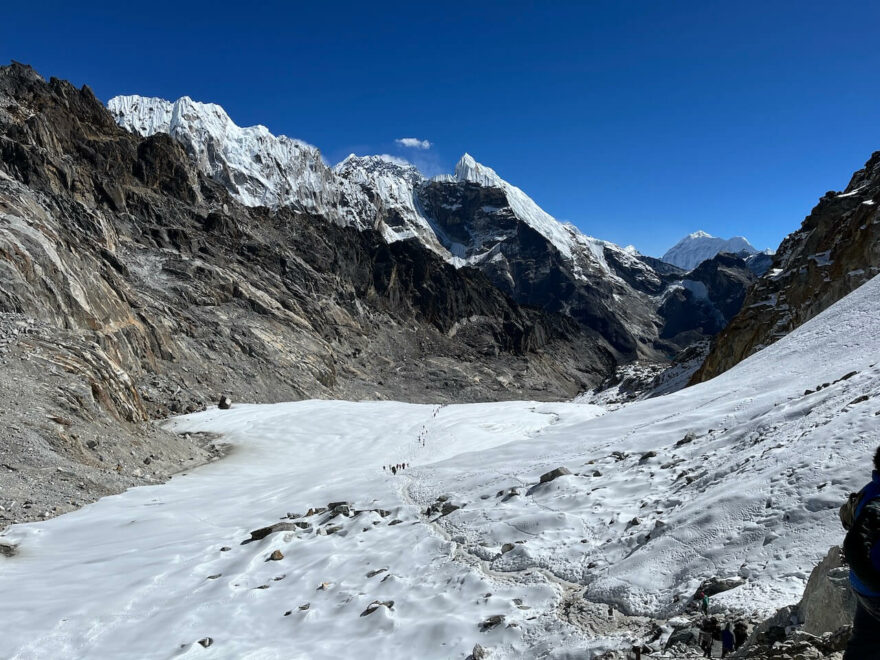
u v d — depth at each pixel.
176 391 75.56
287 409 77.56
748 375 31.36
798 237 66.56
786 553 10.30
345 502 25.45
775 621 8.05
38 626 15.12
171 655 13.27
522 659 10.42
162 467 41.84
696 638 8.66
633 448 23.19
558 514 17.17
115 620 15.38
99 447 37.41
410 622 12.77
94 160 131.00
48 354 43.12
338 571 16.98
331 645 12.51
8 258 54.91
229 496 31.84
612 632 10.37
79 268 69.94
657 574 11.75
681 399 32.12
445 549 16.95
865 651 3.62
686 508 14.05
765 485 12.92
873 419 13.34
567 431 32.91
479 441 63.75
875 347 24.25
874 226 47.91
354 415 75.62
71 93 140.75
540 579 13.52
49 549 21.98
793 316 54.84
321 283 160.00
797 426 16.41
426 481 27.53
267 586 16.92
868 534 3.56
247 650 13.06
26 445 31.69
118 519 25.88
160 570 18.78
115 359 65.69
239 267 136.38
